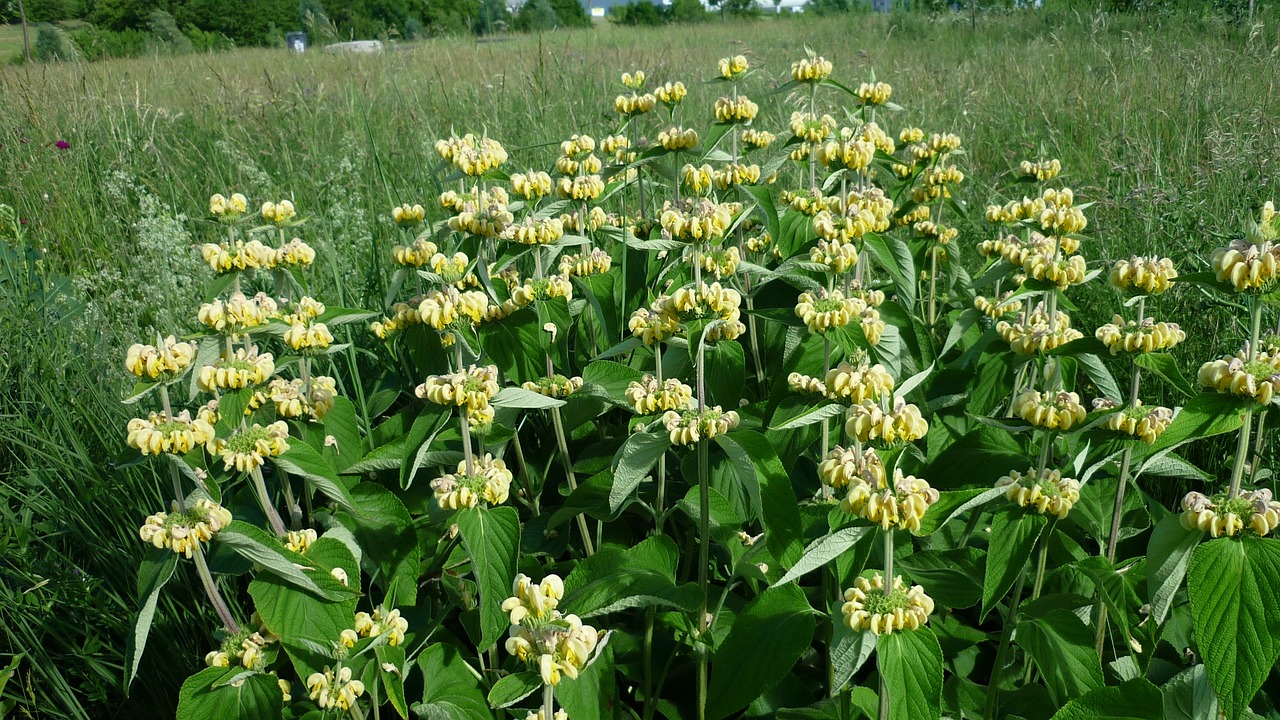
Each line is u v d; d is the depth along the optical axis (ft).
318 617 8.20
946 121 30.17
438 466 11.34
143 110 33.88
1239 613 6.69
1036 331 10.16
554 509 12.03
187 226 24.27
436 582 11.16
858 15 71.05
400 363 14.93
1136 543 10.73
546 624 6.88
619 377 11.09
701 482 8.83
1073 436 10.50
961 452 9.41
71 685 11.84
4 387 15.94
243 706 8.16
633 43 53.47
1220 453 13.26
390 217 21.47
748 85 35.09
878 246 12.56
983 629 10.77
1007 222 15.17
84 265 24.63
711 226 9.30
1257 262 6.96
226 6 96.84
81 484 13.00
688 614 9.56
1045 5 53.83
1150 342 8.55
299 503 12.38
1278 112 24.58
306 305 11.01
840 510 8.24
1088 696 7.25
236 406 8.65
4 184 29.37
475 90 33.76
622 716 9.66
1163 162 23.31
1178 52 32.68
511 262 12.52
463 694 8.84
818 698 10.00
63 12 88.63
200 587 12.00
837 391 8.27
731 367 11.49
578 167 13.91
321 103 34.63
